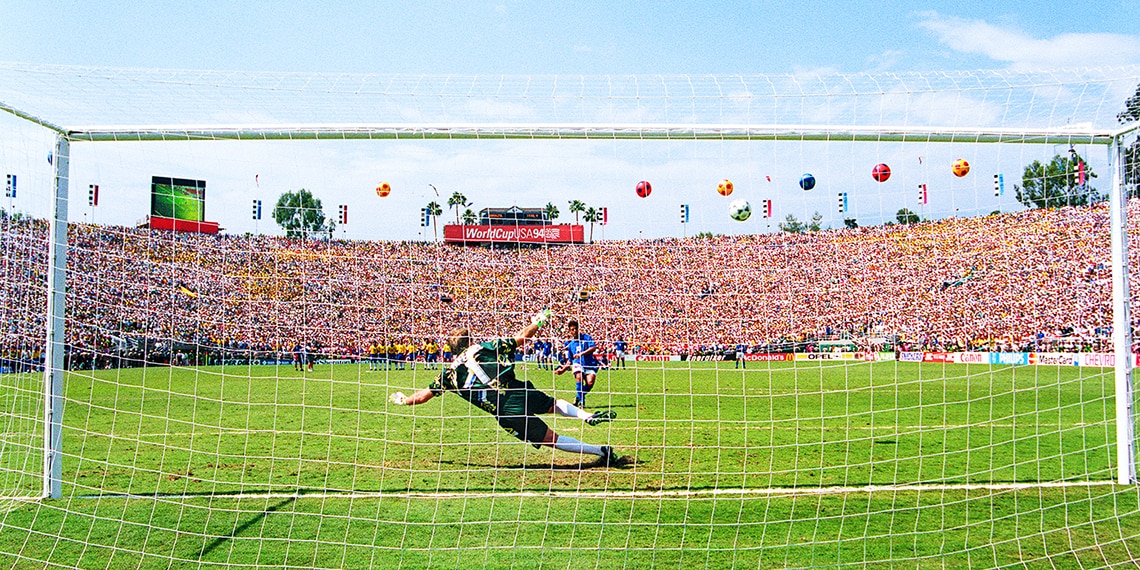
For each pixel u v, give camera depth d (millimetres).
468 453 8031
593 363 12859
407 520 5426
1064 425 9992
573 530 5176
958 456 7766
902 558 4613
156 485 6516
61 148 6078
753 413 11852
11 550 4789
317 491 6289
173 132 5957
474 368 7367
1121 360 6438
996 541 4926
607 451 7316
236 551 4762
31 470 7188
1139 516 5438
